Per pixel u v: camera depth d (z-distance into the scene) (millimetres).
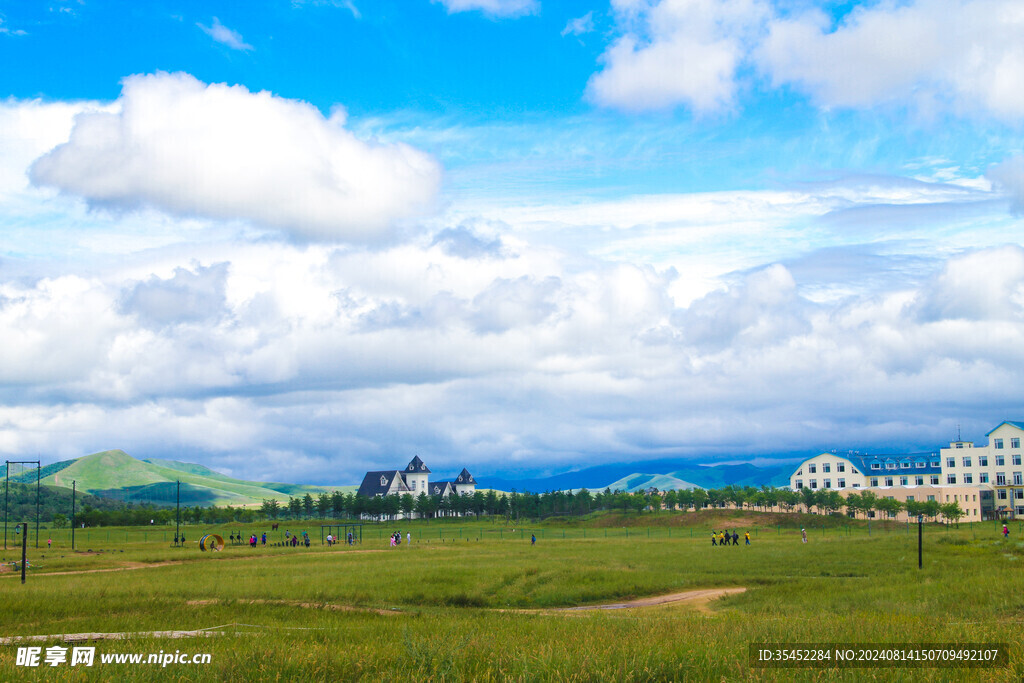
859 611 33938
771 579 53250
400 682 17516
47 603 36406
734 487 182625
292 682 18203
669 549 82250
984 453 163875
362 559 72938
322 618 34594
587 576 52750
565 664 18078
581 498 186125
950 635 22453
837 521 138625
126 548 101125
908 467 170250
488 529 161000
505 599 45250
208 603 38219
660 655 19172
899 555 65875
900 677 16922
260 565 67125
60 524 180875
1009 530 112000
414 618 34844
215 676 18578
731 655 19578
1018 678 16641
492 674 18141
